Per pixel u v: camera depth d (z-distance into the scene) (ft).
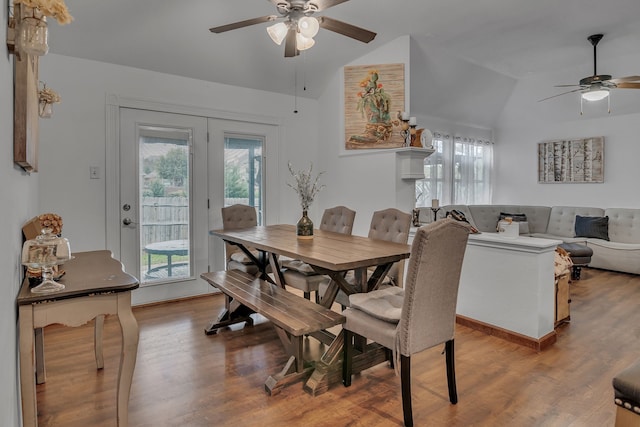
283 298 8.38
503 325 9.77
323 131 16.28
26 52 4.16
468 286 10.55
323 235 10.47
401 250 8.09
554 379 7.73
